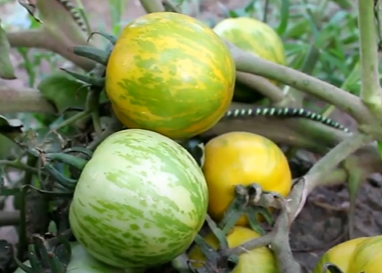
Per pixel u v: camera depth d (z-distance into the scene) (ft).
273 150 0.97
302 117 1.13
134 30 0.85
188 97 0.84
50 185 0.95
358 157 1.09
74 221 0.77
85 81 0.90
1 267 0.93
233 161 0.94
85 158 0.87
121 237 0.75
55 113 1.14
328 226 1.19
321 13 1.59
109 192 0.74
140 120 0.86
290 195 0.93
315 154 1.26
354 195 1.10
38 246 0.84
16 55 1.81
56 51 1.26
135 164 0.76
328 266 0.75
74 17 1.22
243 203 0.92
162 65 0.83
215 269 0.82
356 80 1.26
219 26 1.24
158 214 0.74
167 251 0.77
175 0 1.56
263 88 1.13
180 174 0.77
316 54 1.27
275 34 1.23
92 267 0.82
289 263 0.83
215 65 0.85
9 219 1.09
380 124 0.95
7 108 1.12
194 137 0.98
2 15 1.70
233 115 1.11
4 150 1.06
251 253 0.87
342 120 1.49
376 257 0.78
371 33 0.89
